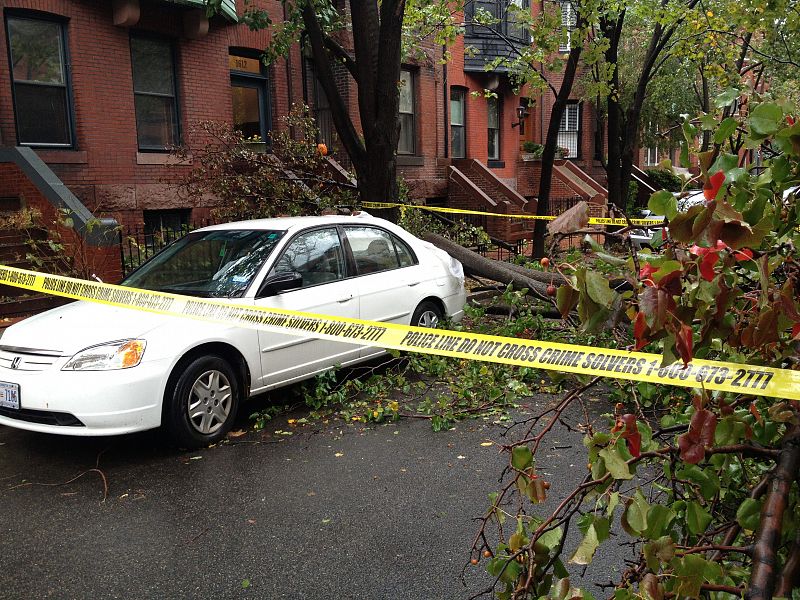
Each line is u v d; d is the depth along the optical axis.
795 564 1.67
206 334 5.78
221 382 5.95
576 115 25.39
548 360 3.03
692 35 15.12
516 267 9.87
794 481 1.87
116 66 12.91
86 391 5.21
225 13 13.64
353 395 7.01
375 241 7.64
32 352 5.50
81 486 5.08
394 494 4.81
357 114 17.06
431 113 19.78
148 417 5.41
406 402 6.86
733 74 15.30
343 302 6.87
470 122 21.39
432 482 4.99
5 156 10.76
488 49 21.06
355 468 5.30
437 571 3.81
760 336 1.75
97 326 5.65
